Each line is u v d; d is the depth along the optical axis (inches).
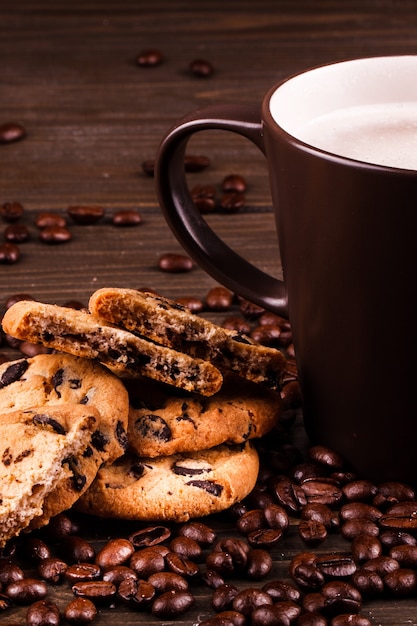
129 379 28.3
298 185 26.5
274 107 27.4
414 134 27.5
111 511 27.1
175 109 39.8
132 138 38.6
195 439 27.4
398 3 47.3
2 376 28.1
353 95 28.2
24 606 26.0
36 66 42.2
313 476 27.8
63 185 36.6
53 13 46.5
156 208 35.9
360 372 27.1
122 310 27.5
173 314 27.5
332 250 26.5
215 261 28.7
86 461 26.9
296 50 43.4
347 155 27.0
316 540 26.8
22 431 26.7
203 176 37.1
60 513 27.1
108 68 42.2
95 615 26.0
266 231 35.0
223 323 31.3
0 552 26.5
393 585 26.0
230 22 45.9
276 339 30.8
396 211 25.8
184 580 26.1
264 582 26.5
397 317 26.4
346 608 25.7
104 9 47.0
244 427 27.9
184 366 27.4
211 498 27.2
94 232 34.9
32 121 39.2
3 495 26.3
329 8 46.9
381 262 26.2
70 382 27.7
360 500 27.4
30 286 32.9
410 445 27.3
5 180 36.7
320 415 28.0
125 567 26.4
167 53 43.4
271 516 27.0
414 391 26.9
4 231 34.6
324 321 27.1
